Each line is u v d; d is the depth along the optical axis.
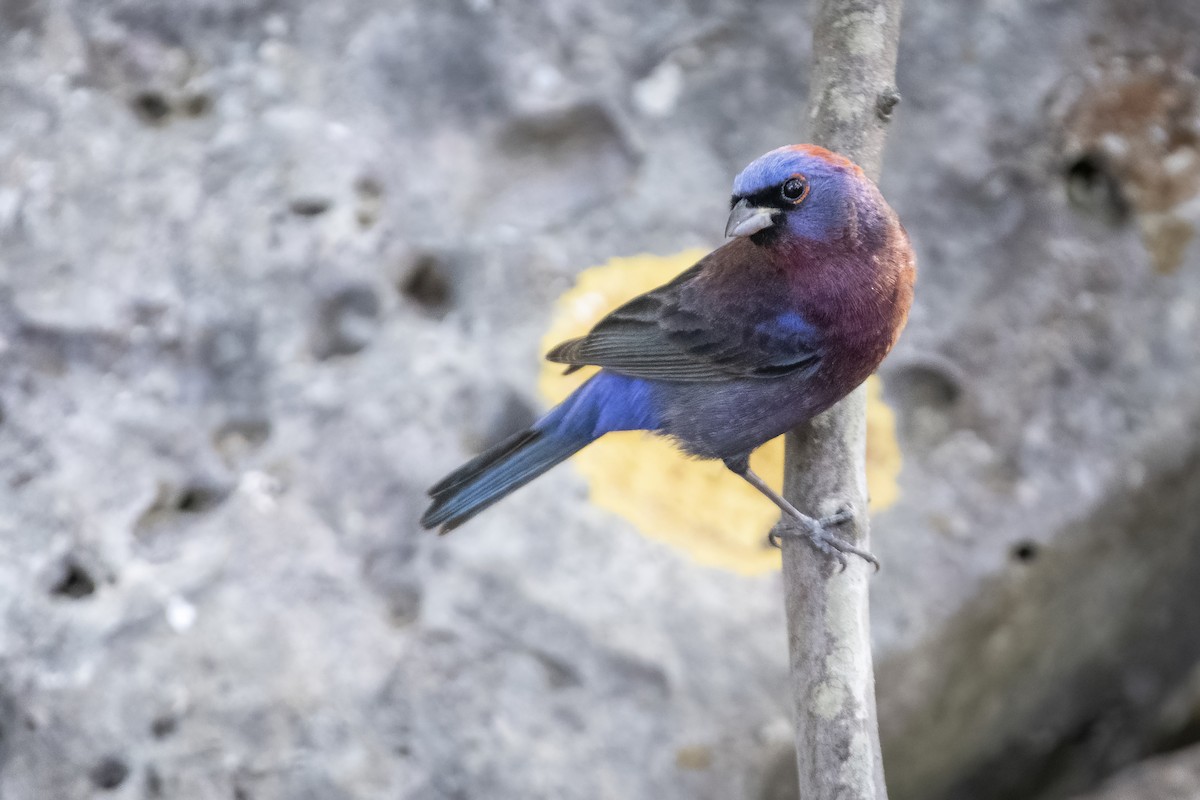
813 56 8.79
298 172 11.06
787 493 7.83
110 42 11.42
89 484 9.88
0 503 9.74
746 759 9.30
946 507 10.38
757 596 9.85
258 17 11.63
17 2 11.44
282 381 10.47
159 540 9.80
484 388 10.55
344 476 10.16
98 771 8.98
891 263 8.21
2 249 10.60
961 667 10.24
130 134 11.16
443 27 11.70
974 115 11.42
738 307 8.45
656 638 9.63
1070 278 11.09
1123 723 11.91
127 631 9.35
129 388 10.28
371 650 9.46
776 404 8.47
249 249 10.77
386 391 10.47
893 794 10.45
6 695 9.16
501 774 9.10
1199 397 10.79
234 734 9.10
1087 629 11.12
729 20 11.95
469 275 11.06
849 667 7.06
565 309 10.91
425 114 11.59
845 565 7.39
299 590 9.66
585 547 9.98
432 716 9.27
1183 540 11.30
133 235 10.73
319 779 9.01
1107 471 10.61
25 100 11.17
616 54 11.82
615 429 9.08
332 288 10.79
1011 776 11.45
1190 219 11.20
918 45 11.64
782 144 11.64
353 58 11.55
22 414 10.06
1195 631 12.05
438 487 8.93
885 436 10.59
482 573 9.83
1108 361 10.88
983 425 10.70
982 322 10.95
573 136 11.68
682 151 11.65
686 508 10.23
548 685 9.47
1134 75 11.51
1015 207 11.26
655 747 9.30
